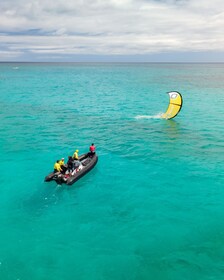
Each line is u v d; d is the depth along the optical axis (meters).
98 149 27.81
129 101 57.22
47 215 16.47
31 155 25.66
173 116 39.59
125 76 142.25
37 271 12.29
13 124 36.78
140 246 13.95
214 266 12.62
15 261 12.84
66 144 29.09
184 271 12.34
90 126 36.72
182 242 14.25
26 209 17.03
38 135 32.03
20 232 14.90
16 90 75.06
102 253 13.45
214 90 75.31
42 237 14.53
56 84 95.12
